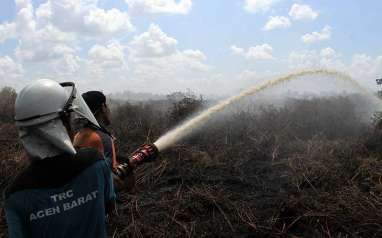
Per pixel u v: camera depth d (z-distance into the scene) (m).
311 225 5.05
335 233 4.83
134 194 6.32
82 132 3.07
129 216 5.51
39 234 1.97
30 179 1.95
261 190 6.44
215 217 5.42
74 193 1.98
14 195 1.94
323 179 6.34
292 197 5.50
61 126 1.97
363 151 7.63
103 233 2.08
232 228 5.01
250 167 7.43
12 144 9.29
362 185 6.19
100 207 2.05
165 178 6.99
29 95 1.93
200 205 5.66
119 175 2.71
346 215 5.04
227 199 5.81
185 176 6.88
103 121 3.64
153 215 5.50
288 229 5.08
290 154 7.80
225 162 7.59
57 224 1.96
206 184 6.60
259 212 5.46
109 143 3.17
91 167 2.03
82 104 2.16
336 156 7.40
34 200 1.93
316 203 5.31
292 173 6.75
